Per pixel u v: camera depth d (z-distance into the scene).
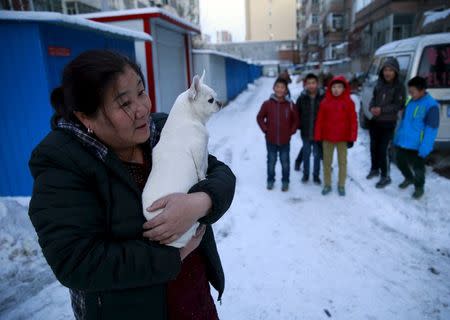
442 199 4.60
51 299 2.86
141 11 9.09
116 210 1.09
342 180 5.09
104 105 1.02
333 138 4.92
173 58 11.58
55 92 1.12
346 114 4.84
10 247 3.35
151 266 1.03
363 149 7.28
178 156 1.28
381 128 5.09
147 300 1.16
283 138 5.21
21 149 4.78
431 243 3.71
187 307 1.34
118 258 0.99
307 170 5.73
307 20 55.94
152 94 9.73
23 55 4.47
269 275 3.23
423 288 3.01
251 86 29.38
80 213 0.99
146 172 1.31
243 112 14.87
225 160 7.29
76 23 4.62
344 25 38.00
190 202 1.11
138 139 1.12
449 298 2.88
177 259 1.08
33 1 8.05
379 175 5.75
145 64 9.59
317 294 2.96
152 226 1.06
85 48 5.46
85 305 1.16
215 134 9.93
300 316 2.71
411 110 4.58
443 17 10.62
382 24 20.16
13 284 3.01
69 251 0.95
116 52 1.08
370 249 3.64
